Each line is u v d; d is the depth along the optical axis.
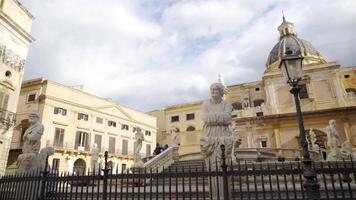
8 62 25.89
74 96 40.91
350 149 14.70
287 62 6.04
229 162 6.96
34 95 37.75
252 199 6.68
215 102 7.75
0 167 24.20
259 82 40.19
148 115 54.22
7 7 26.00
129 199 7.68
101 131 43.72
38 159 8.44
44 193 6.67
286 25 44.78
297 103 5.77
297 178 8.79
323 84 33.62
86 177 6.30
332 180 5.29
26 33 27.91
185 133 52.66
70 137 38.91
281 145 31.33
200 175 5.69
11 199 7.07
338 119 30.27
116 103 47.62
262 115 34.94
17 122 37.31
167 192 7.77
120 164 44.66
